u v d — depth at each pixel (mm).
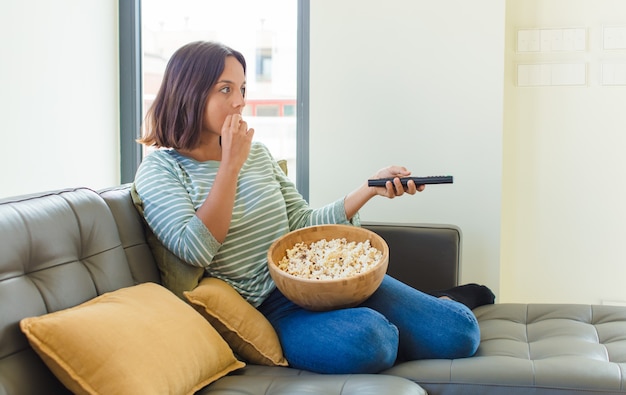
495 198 2391
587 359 1425
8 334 1125
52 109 2277
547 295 2562
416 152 2441
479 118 2383
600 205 2490
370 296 1630
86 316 1184
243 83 1747
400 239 2102
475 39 2361
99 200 1513
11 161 2082
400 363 1528
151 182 1638
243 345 1536
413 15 2398
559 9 2455
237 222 1688
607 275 2512
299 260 1634
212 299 1513
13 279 1183
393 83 2434
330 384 1339
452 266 2074
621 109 2441
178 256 1583
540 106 2492
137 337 1214
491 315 1877
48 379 1188
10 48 2066
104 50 2590
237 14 2660
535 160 2518
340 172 2506
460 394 1384
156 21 2717
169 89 1697
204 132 1738
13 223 1224
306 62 2568
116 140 2697
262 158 1874
